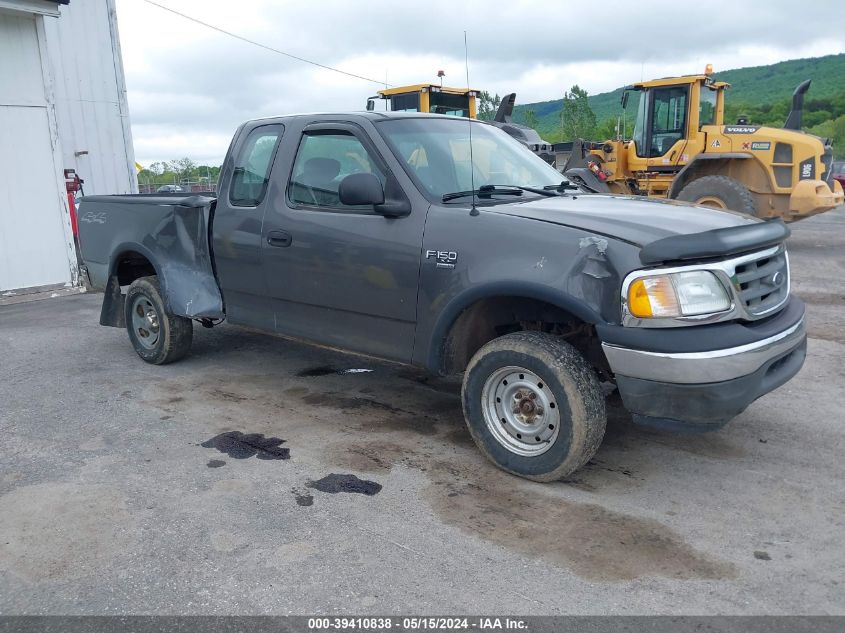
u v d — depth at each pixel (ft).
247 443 14.73
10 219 31.48
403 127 15.16
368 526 11.29
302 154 16.06
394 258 13.89
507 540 10.84
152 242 19.33
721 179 40.68
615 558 10.34
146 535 11.10
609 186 47.52
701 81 43.19
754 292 11.81
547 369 12.05
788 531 11.04
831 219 66.28
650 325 11.12
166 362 20.38
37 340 23.98
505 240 12.41
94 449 14.51
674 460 13.67
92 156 47.62
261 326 17.30
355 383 18.70
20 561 10.48
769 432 14.98
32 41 31.45
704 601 9.31
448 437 14.96
